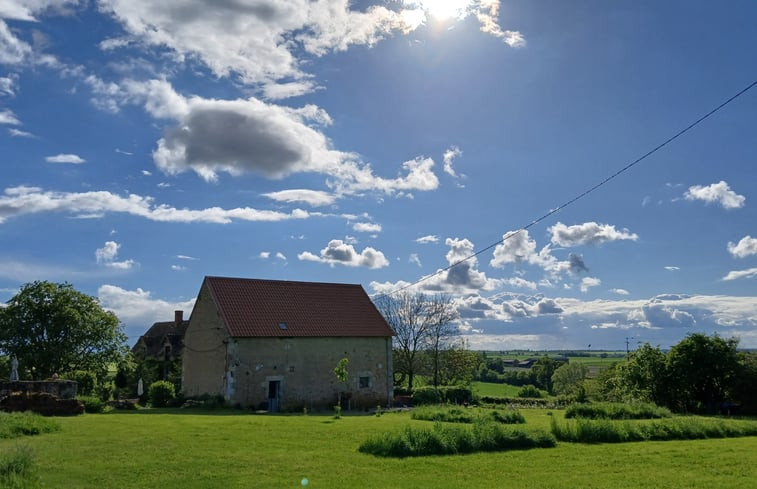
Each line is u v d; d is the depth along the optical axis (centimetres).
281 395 4016
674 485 1357
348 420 2800
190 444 1809
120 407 3375
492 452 1803
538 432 2012
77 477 1302
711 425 2372
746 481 1409
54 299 4656
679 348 4053
